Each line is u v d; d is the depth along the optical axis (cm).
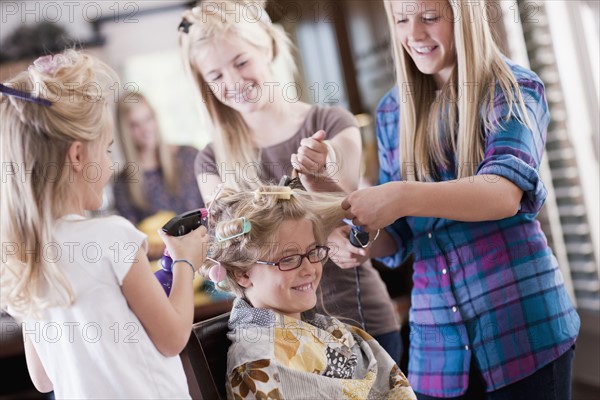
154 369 118
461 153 154
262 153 192
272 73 193
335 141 183
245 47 184
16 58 317
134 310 119
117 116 317
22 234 120
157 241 302
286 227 137
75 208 124
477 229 156
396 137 175
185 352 126
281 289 136
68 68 125
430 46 157
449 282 160
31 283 120
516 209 145
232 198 143
